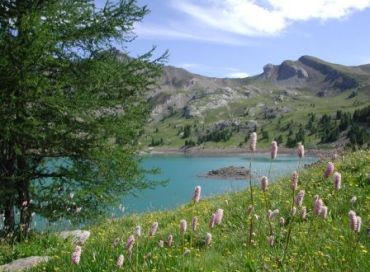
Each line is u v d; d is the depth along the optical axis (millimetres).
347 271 5598
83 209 16781
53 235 13297
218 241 8344
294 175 5535
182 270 6496
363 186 10305
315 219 8281
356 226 5027
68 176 16797
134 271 6406
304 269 5758
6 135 14938
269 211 6344
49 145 16391
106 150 17062
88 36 16547
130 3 17250
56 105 15195
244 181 97188
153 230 6391
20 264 9906
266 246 7301
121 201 18344
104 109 17812
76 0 17125
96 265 7246
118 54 18141
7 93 15039
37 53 14742
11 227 16094
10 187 15945
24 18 14648
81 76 16641
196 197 5547
